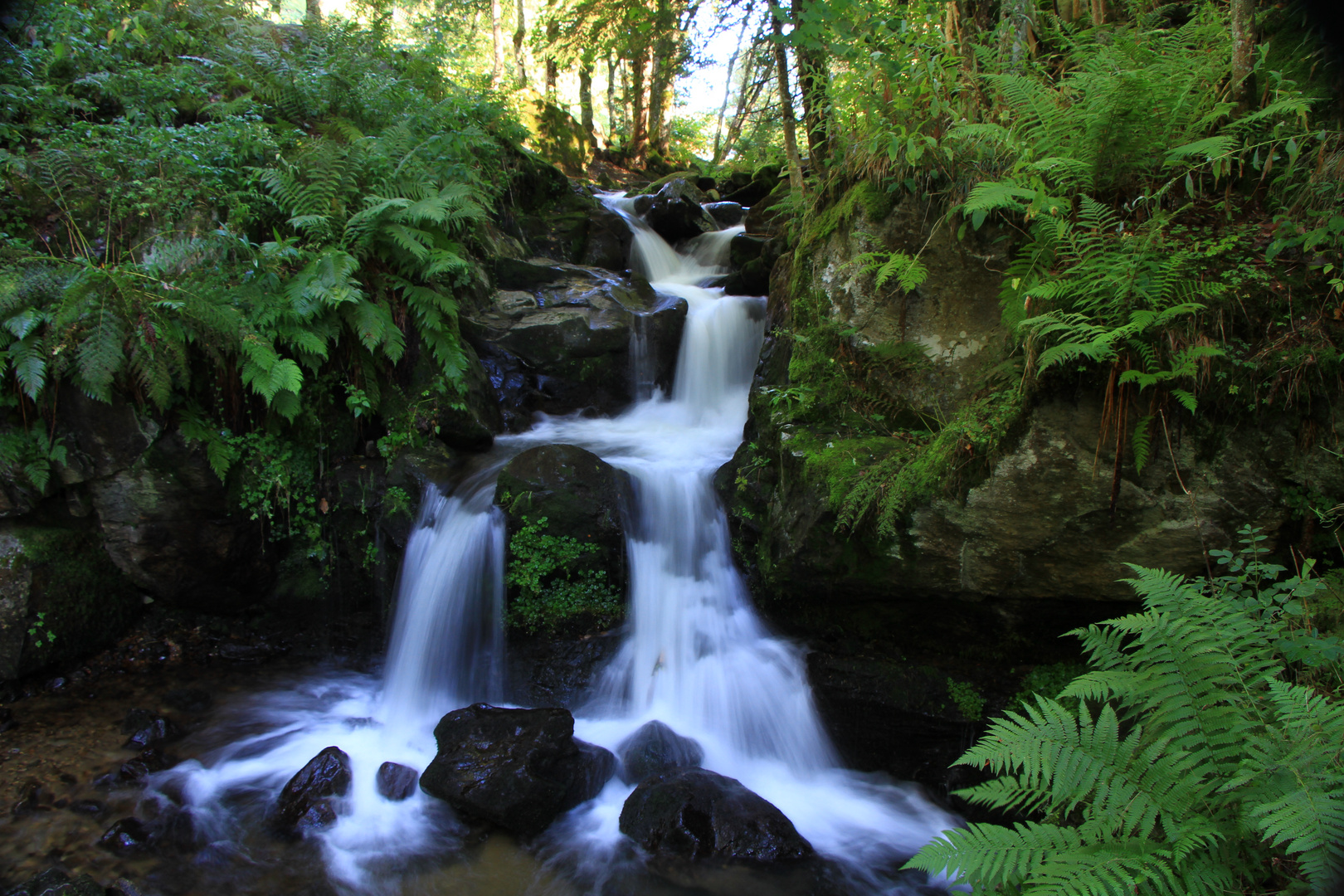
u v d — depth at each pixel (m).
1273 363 3.73
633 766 4.74
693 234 12.01
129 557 5.81
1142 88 3.90
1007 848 2.71
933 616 4.87
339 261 5.88
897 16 5.13
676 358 8.49
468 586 5.76
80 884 3.56
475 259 8.51
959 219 5.03
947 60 5.09
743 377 8.20
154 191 6.00
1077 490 4.04
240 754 4.91
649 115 19.25
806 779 4.92
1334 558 3.83
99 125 6.59
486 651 5.76
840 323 5.49
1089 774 2.84
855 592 4.94
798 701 5.13
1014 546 4.25
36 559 5.34
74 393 5.34
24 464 5.27
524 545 5.71
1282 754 2.66
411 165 7.13
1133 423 3.91
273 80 8.05
